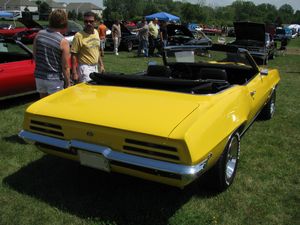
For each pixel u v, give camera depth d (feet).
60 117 10.64
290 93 28.86
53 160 14.44
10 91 21.75
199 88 11.80
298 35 188.85
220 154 10.95
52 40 14.43
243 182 12.89
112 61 46.55
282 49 68.64
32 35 71.36
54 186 12.36
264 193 12.16
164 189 12.22
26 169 13.65
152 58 51.72
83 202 11.41
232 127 11.19
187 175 9.11
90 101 11.44
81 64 17.74
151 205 11.30
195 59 17.37
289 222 10.55
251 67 16.89
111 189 12.21
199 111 10.35
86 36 17.46
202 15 265.54
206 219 10.55
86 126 10.22
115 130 9.79
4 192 11.88
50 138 11.02
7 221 10.34
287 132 18.63
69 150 10.77
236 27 50.90
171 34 52.70
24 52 22.90
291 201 11.68
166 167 9.25
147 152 9.52
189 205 11.30
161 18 108.17
